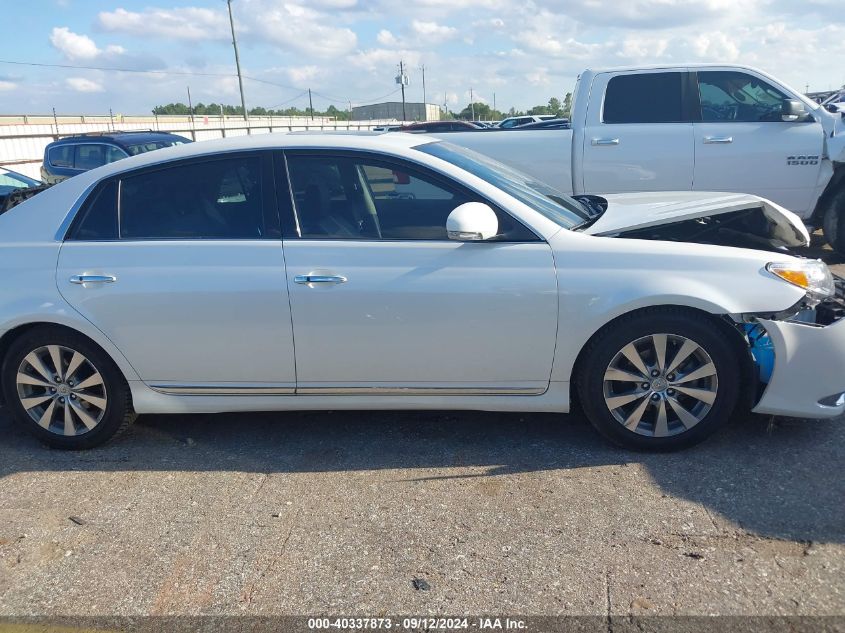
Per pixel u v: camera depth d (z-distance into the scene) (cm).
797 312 323
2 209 584
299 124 5653
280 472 349
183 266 349
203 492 334
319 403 362
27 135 2377
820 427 362
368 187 350
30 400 378
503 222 338
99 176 369
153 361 361
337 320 341
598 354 335
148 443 390
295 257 342
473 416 402
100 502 329
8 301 358
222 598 259
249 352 352
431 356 343
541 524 292
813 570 254
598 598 246
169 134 1280
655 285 322
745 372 336
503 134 710
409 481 333
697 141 671
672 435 340
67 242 362
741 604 239
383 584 261
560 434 372
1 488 346
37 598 265
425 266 335
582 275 328
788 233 388
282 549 285
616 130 683
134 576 274
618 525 288
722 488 310
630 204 399
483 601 249
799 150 659
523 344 337
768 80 668
